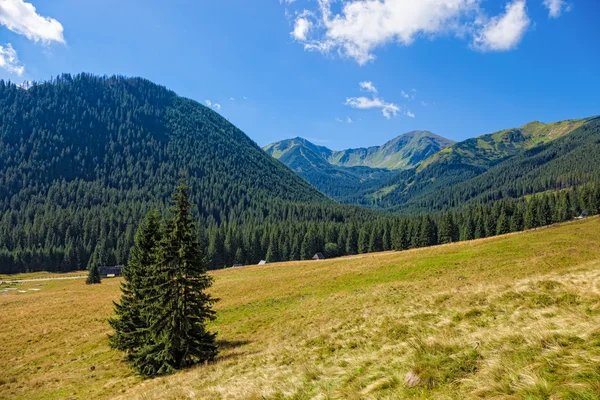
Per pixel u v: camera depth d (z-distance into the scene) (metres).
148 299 21.86
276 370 12.77
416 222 125.75
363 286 41.50
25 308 53.06
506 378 6.23
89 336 34.81
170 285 21.12
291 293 45.47
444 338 9.59
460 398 6.18
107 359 27.33
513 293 13.32
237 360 18.00
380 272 48.50
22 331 38.28
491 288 15.42
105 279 107.12
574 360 6.07
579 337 7.11
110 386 20.34
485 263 40.56
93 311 46.78
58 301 58.91
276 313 35.28
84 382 22.36
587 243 42.75
